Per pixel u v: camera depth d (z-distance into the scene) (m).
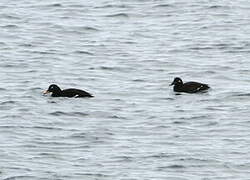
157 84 41.03
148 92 39.53
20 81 41.25
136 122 35.12
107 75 42.88
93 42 49.72
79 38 50.69
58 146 32.16
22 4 58.28
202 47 48.66
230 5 58.16
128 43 49.50
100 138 33.09
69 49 48.03
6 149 31.64
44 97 38.22
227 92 39.28
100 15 55.88
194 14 56.16
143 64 45.09
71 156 31.09
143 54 47.06
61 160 30.66
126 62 45.41
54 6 57.72
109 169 29.80
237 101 38.06
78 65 44.62
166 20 54.88
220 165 30.28
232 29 52.75
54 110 36.38
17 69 43.59
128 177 29.05
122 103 37.66
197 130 34.22
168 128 34.41
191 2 58.88
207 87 39.66
